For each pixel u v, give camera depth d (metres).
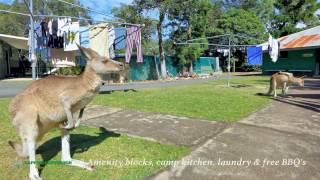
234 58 39.31
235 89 15.73
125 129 6.72
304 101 11.14
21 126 4.00
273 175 4.48
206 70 35.34
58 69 16.20
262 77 26.95
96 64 4.23
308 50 28.27
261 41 38.25
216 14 40.28
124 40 14.22
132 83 21.02
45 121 4.14
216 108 9.30
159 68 28.47
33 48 12.03
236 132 6.61
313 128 7.12
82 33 13.05
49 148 5.32
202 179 4.29
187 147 5.55
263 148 5.61
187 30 31.03
